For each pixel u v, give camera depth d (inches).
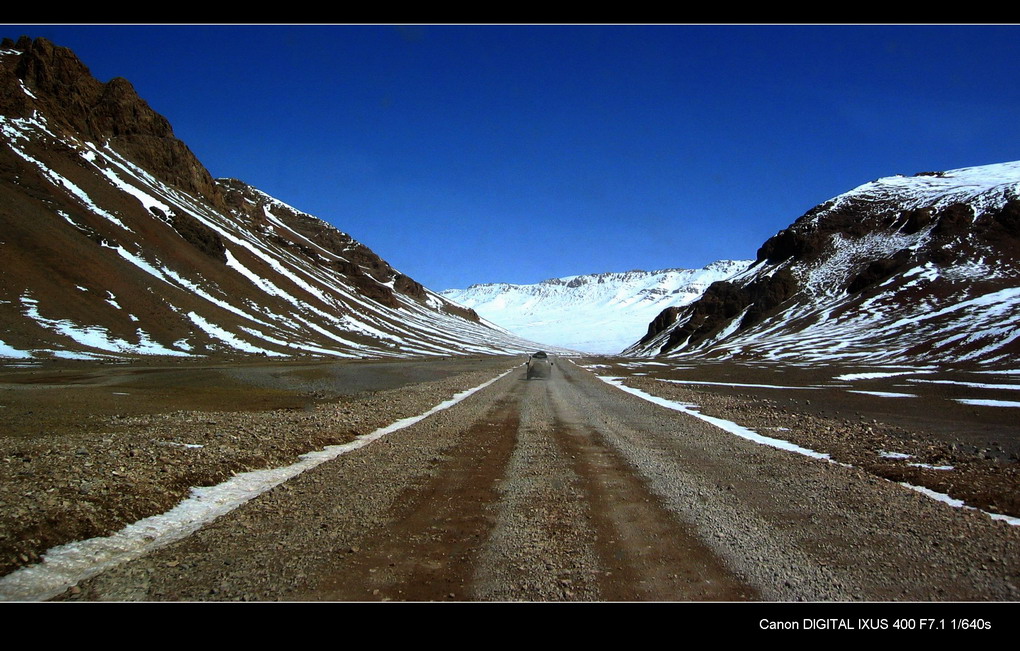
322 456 425.7
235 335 2842.0
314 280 4982.8
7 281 2107.5
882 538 231.1
